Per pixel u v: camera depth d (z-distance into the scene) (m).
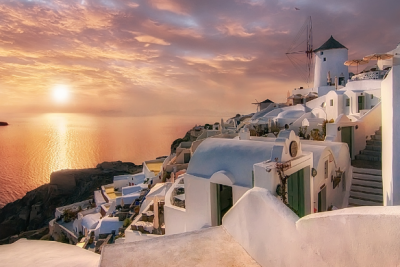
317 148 12.52
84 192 61.12
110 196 40.34
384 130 11.41
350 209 3.45
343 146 15.05
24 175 124.12
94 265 5.29
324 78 52.44
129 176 47.69
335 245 3.47
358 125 19.23
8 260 5.33
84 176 67.88
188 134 67.75
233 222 6.16
